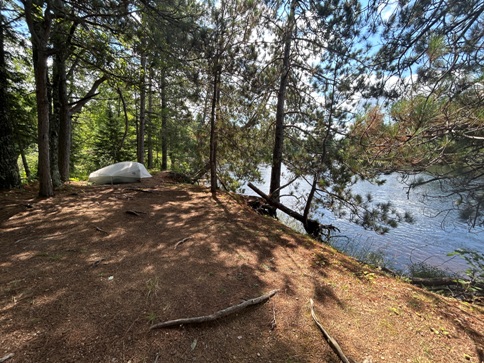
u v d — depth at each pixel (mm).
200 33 5324
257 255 3578
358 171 5141
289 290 2693
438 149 3238
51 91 7902
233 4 5547
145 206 5906
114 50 6301
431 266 6164
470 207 3271
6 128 6617
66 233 3910
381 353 1904
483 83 2588
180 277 2764
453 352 1980
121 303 2205
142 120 14000
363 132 4223
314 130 7309
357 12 3875
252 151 7418
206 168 9211
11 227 4070
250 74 6367
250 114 7691
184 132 13414
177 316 2096
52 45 7090
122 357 1650
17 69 9883
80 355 1632
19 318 1915
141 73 6918
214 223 4914
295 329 2082
